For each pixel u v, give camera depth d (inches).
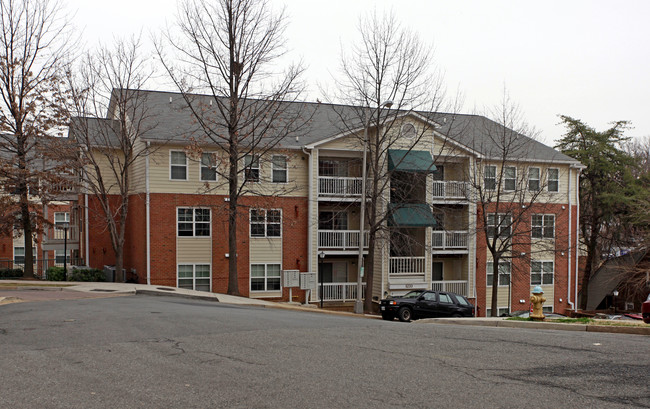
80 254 1262.3
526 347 380.2
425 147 1114.7
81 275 1002.1
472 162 1139.3
